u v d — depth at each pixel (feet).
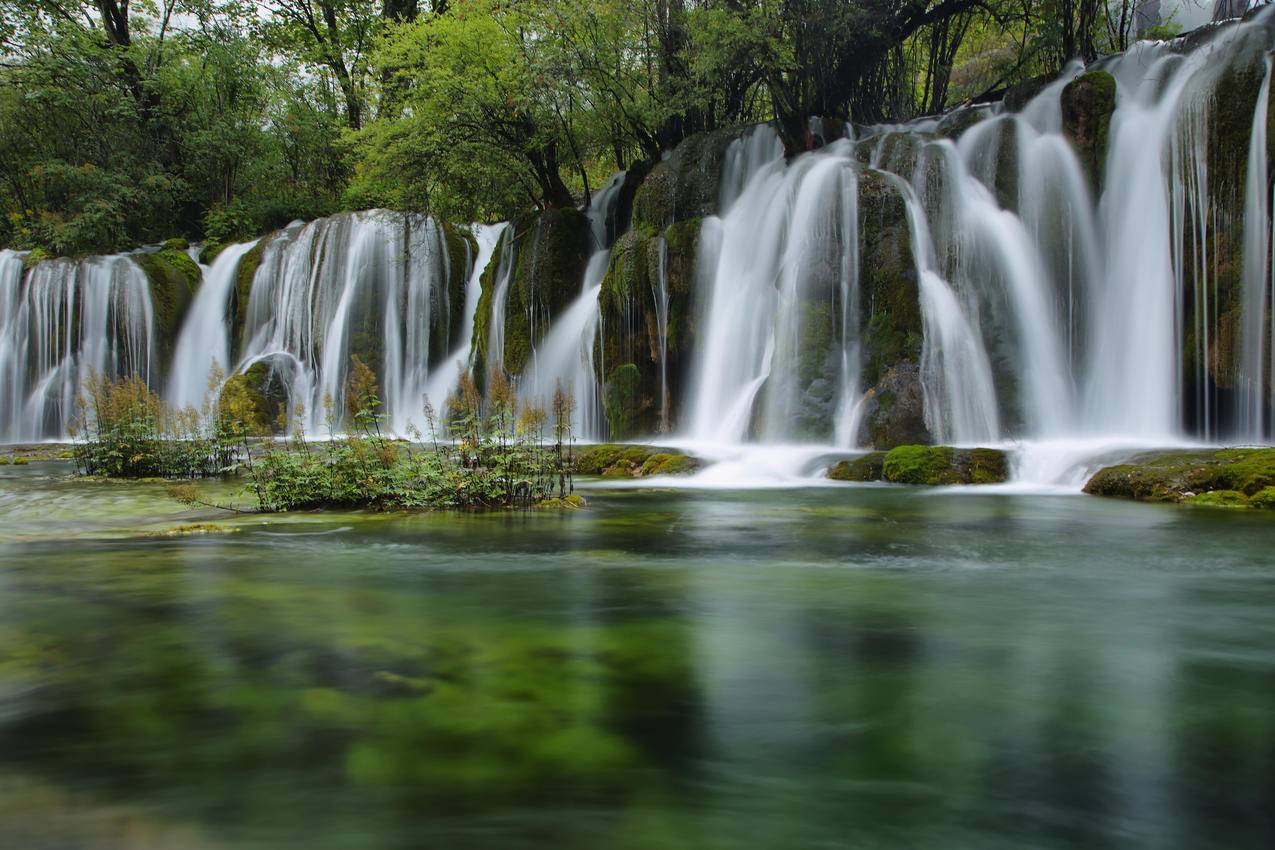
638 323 60.95
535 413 35.63
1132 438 46.96
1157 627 15.65
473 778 9.37
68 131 112.16
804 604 17.35
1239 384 43.06
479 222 92.22
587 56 69.41
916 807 8.77
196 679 12.67
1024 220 51.96
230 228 105.29
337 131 112.57
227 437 50.49
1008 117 54.19
